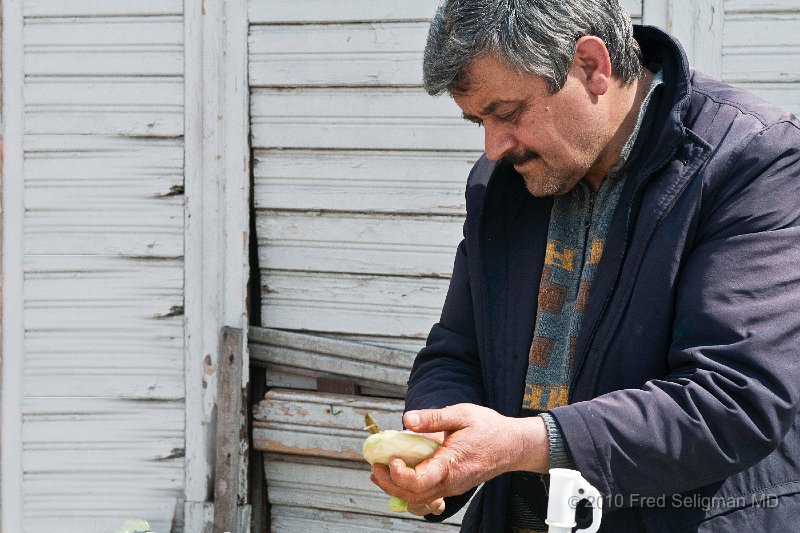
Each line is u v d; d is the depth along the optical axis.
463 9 1.63
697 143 1.65
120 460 3.14
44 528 3.16
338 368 3.05
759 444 1.52
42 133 3.12
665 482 1.55
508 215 1.92
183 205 3.10
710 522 1.61
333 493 3.12
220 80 3.05
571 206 1.86
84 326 3.13
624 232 1.69
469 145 2.95
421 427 1.55
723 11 2.78
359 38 3.00
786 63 2.76
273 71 3.05
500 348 1.89
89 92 3.10
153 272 3.11
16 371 3.15
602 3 1.67
